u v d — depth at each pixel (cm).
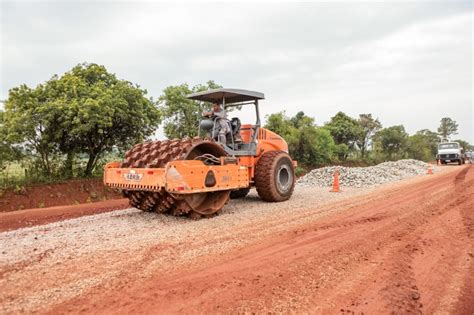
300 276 377
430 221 634
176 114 1523
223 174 707
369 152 3148
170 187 604
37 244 498
